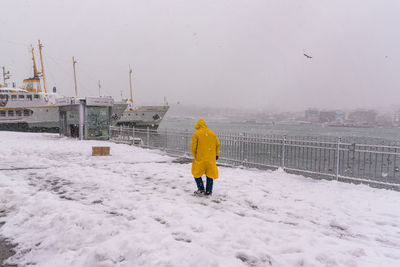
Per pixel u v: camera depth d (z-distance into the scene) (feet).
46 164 32.22
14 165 31.07
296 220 15.30
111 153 44.01
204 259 9.75
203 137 19.54
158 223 13.78
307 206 18.02
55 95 134.72
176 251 10.50
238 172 29.66
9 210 16.11
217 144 20.11
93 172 27.43
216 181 24.68
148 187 21.97
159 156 41.75
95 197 18.88
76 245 11.44
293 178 27.02
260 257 10.55
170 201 17.93
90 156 40.11
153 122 213.46
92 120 68.85
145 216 14.82
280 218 15.60
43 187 21.57
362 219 15.83
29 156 38.24
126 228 12.97
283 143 30.12
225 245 11.47
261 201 18.86
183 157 41.16
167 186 22.53
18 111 124.47
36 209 15.66
